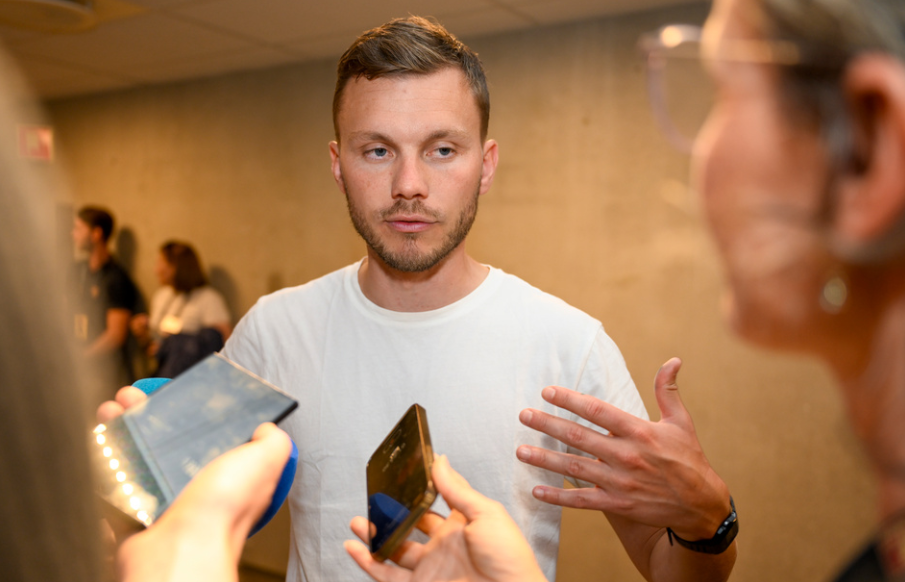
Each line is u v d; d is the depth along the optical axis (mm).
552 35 2611
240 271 3635
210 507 445
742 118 312
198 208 3771
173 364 3250
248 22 2727
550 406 987
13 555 278
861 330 311
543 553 994
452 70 933
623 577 2531
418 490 570
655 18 2387
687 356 2365
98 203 4195
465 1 2395
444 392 985
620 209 2494
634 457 734
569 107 2588
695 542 835
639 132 2438
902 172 267
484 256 2822
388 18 2633
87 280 3674
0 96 281
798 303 312
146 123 3939
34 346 280
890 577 313
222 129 3643
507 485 964
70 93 4141
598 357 999
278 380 1069
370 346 1027
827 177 290
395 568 608
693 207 349
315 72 3291
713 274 2277
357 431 998
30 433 279
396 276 1023
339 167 1078
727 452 2295
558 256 2645
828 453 2098
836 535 2088
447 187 941
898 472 313
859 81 273
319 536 988
